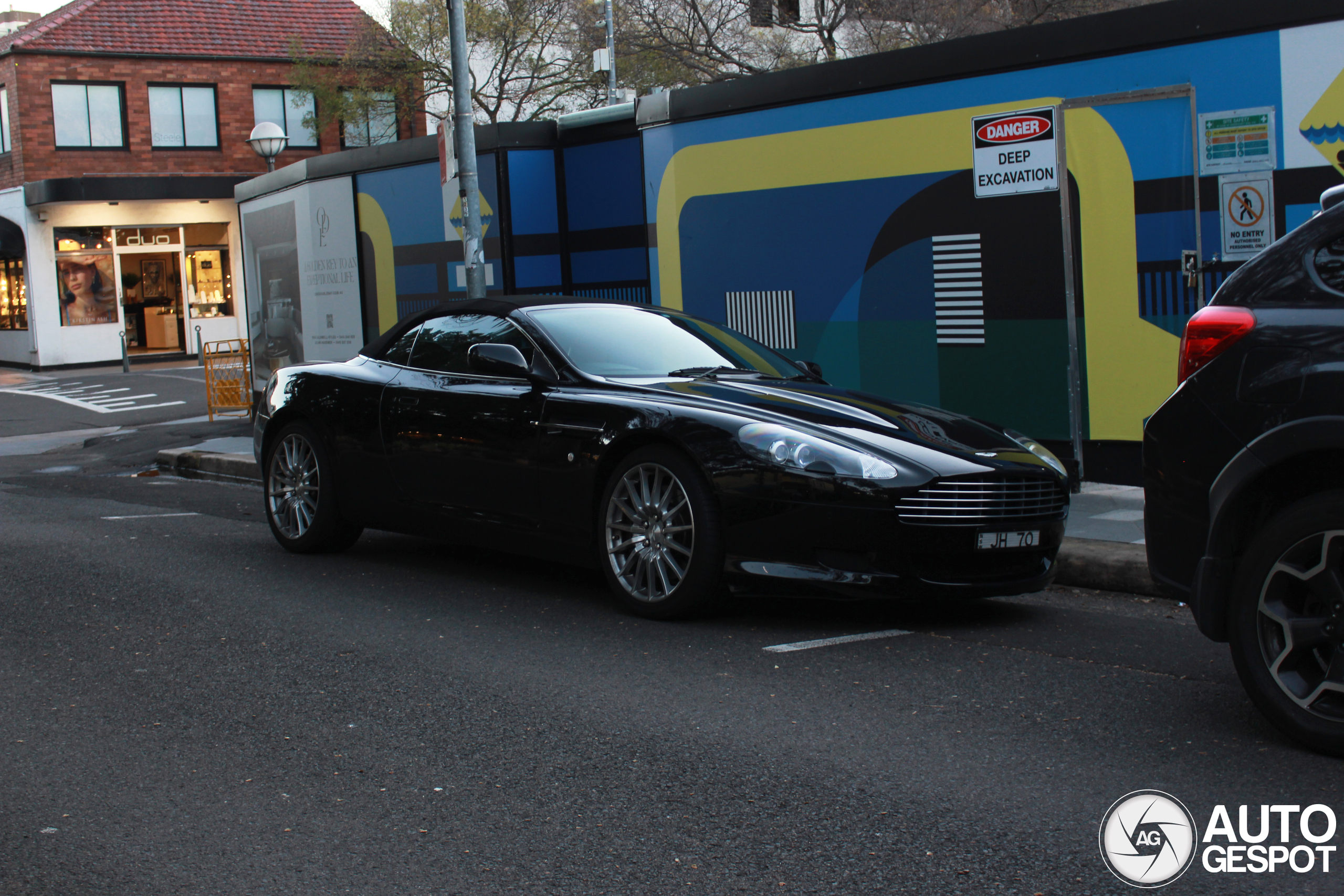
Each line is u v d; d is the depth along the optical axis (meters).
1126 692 4.48
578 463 5.91
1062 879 3.00
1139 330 8.15
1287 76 7.42
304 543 7.43
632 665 4.96
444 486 6.59
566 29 28.58
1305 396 3.72
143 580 6.79
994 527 5.34
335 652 5.23
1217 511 3.93
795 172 9.70
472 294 10.32
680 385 6.04
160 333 31.50
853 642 5.25
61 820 3.49
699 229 10.42
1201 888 2.95
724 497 5.38
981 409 8.91
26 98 29.84
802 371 6.86
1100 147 8.16
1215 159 7.72
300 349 15.36
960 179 8.81
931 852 3.16
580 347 6.38
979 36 8.59
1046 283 8.49
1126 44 7.96
